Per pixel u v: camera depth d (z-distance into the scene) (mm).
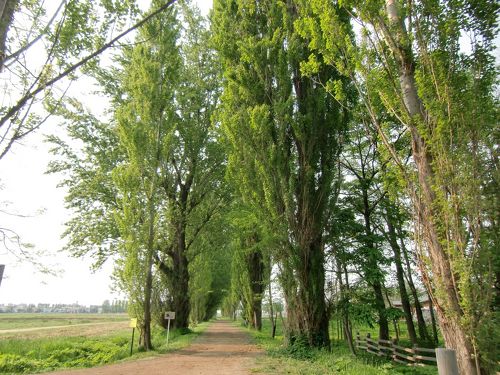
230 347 16531
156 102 17656
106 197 21031
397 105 6805
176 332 22750
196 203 24906
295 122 13852
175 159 24000
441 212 5824
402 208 6684
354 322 16016
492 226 5730
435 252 5875
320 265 13258
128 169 16344
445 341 5727
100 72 21531
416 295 19438
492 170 5941
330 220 14312
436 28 6398
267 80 14930
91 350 15820
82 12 6156
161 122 17828
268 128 13828
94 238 20781
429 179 6020
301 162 13961
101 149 21438
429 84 6176
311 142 13773
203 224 26125
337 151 14547
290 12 15820
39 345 16094
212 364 11242
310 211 13438
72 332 30781
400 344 18359
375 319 14617
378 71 6938
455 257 5523
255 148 13914
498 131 6324
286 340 13492
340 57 7703
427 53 6430
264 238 13703
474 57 6320
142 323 15789
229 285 50719
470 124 5895
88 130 21203
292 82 14531
